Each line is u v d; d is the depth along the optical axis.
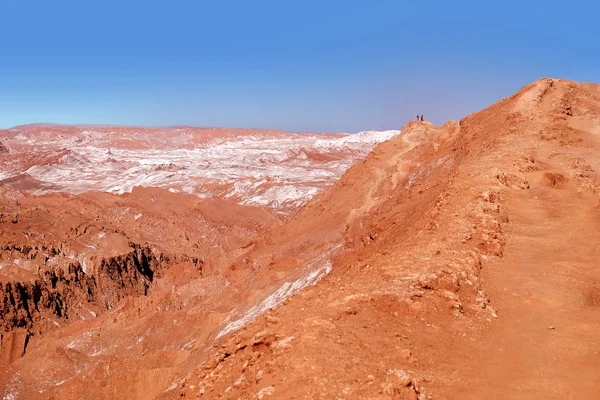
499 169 30.62
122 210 125.19
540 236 23.25
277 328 14.66
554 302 17.62
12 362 59.44
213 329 49.75
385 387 10.96
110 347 58.16
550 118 43.41
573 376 13.12
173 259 97.12
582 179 29.72
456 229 22.91
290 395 11.15
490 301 17.67
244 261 66.88
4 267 75.19
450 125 68.12
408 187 52.66
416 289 16.83
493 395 12.08
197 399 13.65
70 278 79.94
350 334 13.83
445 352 14.20
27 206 117.69
